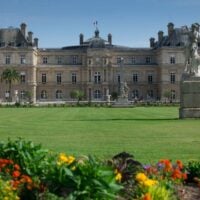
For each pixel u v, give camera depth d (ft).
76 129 155.12
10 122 194.90
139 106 477.36
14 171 46.68
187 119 198.49
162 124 174.09
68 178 42.50
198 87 199.93
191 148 103.96
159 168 56.08
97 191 41.47
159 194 46.19
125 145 109.40
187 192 55.01
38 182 44.93
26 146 50.62
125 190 48.24
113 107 451.94
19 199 43.60
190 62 200.23
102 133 139.95
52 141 117.80
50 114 279.90
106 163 54.65
